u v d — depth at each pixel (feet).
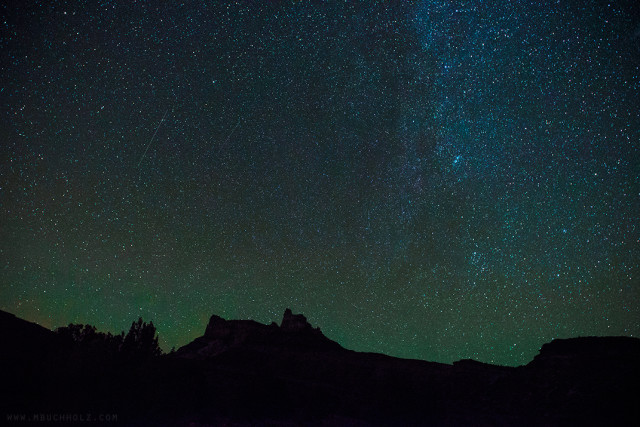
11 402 47.09
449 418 76.74
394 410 80.02
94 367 59.21
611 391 67.72
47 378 53.83
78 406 52.29
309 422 73.51
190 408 66.59
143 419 56.75
